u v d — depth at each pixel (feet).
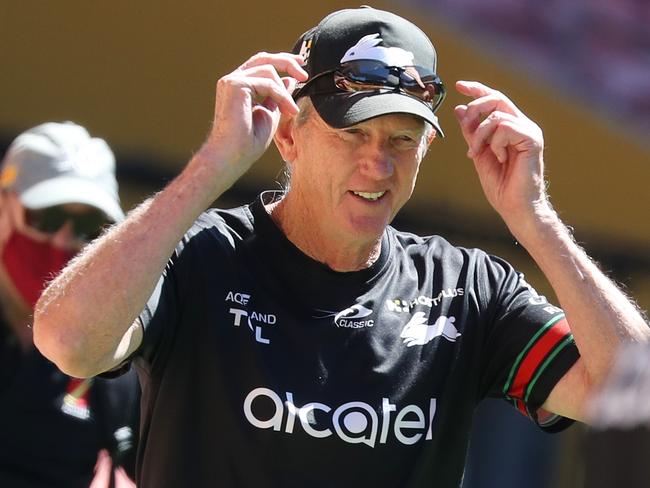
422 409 30.27
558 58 74.79
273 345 29.91
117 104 62.95
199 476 29.37
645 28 77.87
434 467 30.50
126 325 28.22
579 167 75.46
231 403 29.40
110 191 40.29
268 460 29.07
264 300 30.45
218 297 30.25
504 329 31.86
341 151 30.14
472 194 71.26
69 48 62.13
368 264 31.09
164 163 63.62
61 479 36.86
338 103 30.30
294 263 30.68
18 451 36.42
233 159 29.37
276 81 29.91
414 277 31.76
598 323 30.30
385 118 30.12
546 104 74.18
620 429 17.48
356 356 30.17
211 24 65.41
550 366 31.04
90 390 37.42
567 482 76.02
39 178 39.14
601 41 76.28
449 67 70.23
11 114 60.08
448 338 31.07
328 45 31.12
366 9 32.17
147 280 28.30
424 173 70.13
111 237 28.71
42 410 36.70
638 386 17.89
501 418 77.92
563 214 74.84
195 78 64.85
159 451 29.78
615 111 76.59
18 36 61.00
